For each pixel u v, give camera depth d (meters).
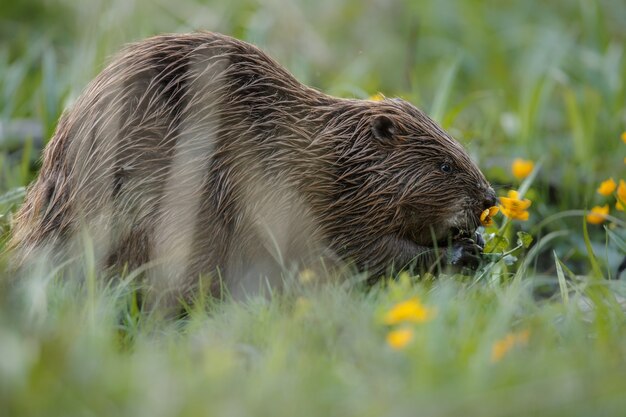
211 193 8.62
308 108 9.20
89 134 8.64
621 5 18.48
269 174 8.85
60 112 12.43
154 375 5.71
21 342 5.95
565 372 5.95
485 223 9.57
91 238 8.39
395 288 7.59
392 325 7.06
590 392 5.56
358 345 6.50
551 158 13.43
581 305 8.21
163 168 8.55
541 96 14.80
